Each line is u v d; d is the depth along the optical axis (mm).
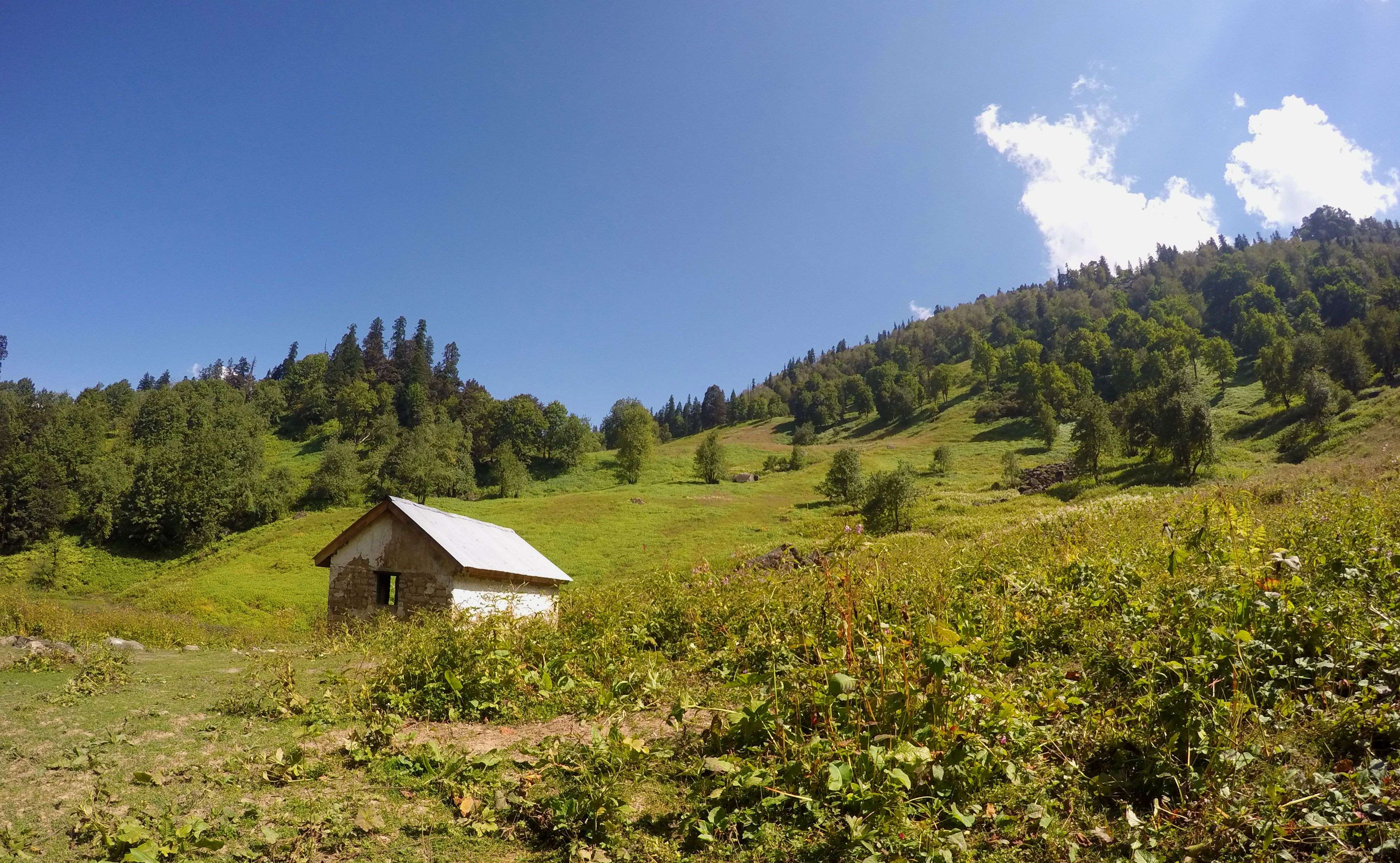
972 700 4695
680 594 10359
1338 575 6258
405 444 93750
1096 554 9141
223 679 8836
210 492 61375
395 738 6043
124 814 4391
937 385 138125
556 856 4121
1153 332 133750
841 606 5812
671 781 4984
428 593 17203
